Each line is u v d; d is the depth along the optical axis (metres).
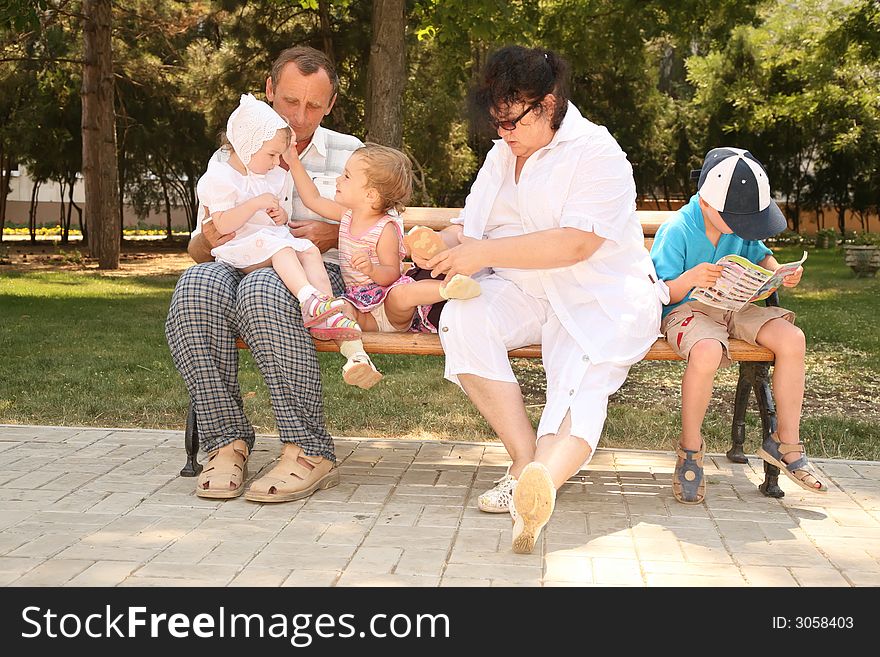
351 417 5.41
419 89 22.98
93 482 3.95
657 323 3.68
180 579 2.87
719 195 3.67
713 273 3.61
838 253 26.69
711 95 31.28
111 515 3.50
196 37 26.27
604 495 3.89
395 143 11.66
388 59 11.57
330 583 2.85
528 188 3.61
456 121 23.92
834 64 21.45
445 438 5.06
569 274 3.63
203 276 3.72
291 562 3.02
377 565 3.00
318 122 4.28
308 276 3.84
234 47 21.92
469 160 25.58
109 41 20.38
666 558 3.12
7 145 27.92
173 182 35.84
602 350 3.44
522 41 12.38
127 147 29.20
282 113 4.17
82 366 7.20
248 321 3.66
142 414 5.44
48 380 6.51
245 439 3.89
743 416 4.49
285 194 4.22
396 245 3.92
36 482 3.94
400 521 3.47
